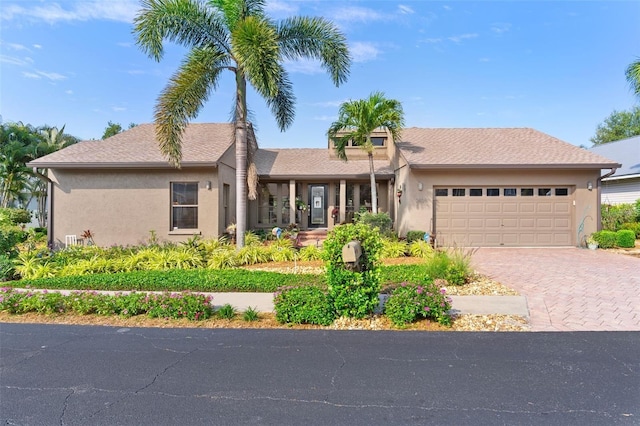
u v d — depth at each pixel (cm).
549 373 366
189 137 1549
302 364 393
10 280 863
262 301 641
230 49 1053
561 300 642
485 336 478
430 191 1336
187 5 987
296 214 1725
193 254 1016
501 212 1343
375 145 1831
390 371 373
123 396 325
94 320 554
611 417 287
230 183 1462
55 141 2678
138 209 1297
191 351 432
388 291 679
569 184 1324
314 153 1959
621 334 481
